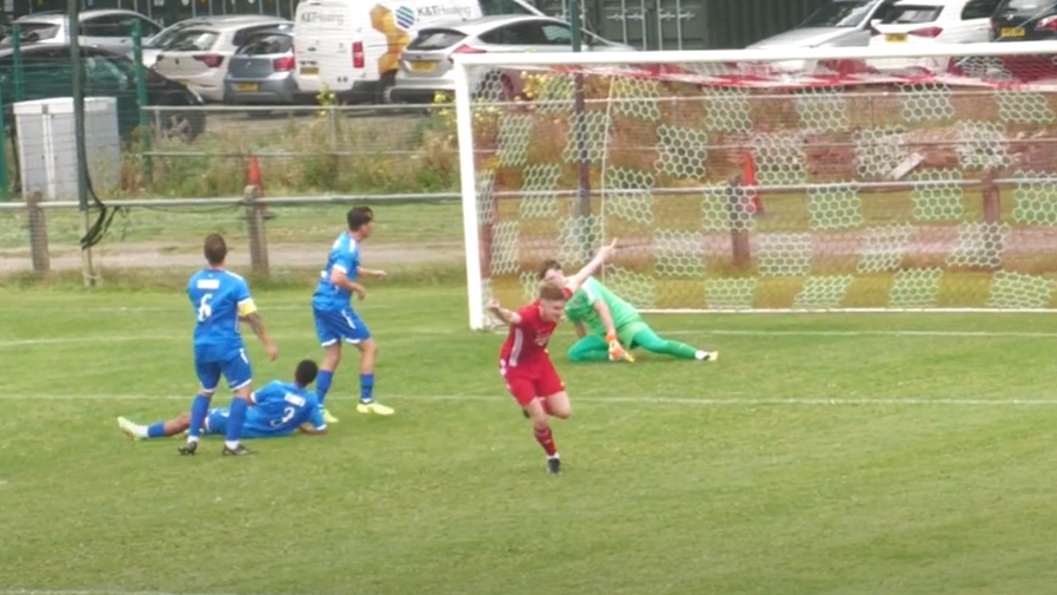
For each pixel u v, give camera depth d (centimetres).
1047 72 4738
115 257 5616
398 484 2833
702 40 9106
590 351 3816
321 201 5191
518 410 3362
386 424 3297
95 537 2592
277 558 2441
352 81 8656
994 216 4731
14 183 7081
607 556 2372
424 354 3981
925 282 4669
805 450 2930
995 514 2483
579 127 4719
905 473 2741
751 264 4866
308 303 4884
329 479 2886
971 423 3066
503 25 8331
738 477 2772
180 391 3700
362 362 3372
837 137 4956
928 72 4819
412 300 4844
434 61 8294
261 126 6844
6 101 7450
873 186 4684
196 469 3000
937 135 4866
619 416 3266
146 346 4269
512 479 2833
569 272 4719
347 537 2534
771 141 4978
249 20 9369
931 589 2150
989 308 4328
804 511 2548
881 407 3234
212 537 2566
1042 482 2652
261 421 3212
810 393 3394
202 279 3069
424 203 5456
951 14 8131
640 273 4809
